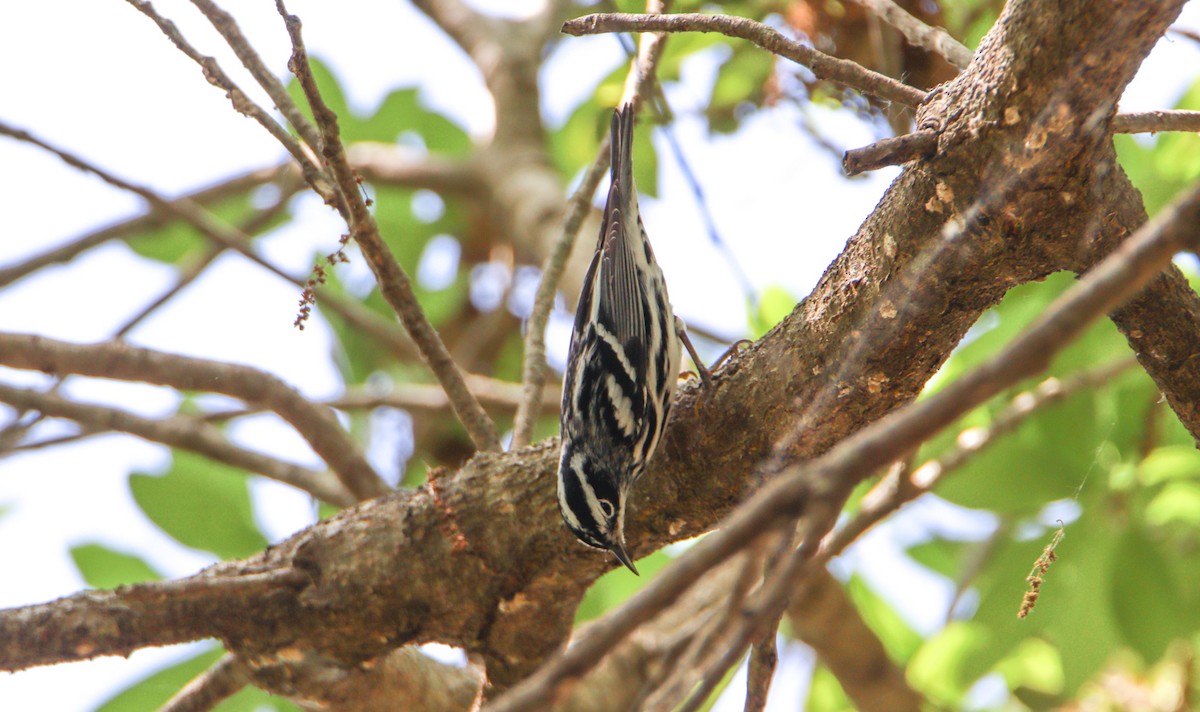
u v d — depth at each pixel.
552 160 17.00
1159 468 10.12
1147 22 5.96
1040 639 12.16
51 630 8.48
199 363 11.39
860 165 6.84
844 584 13.85
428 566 8.93
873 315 7.43
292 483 12.30
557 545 8.84
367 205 8.70
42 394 11.68
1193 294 7.20
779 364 8.04
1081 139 6.47
